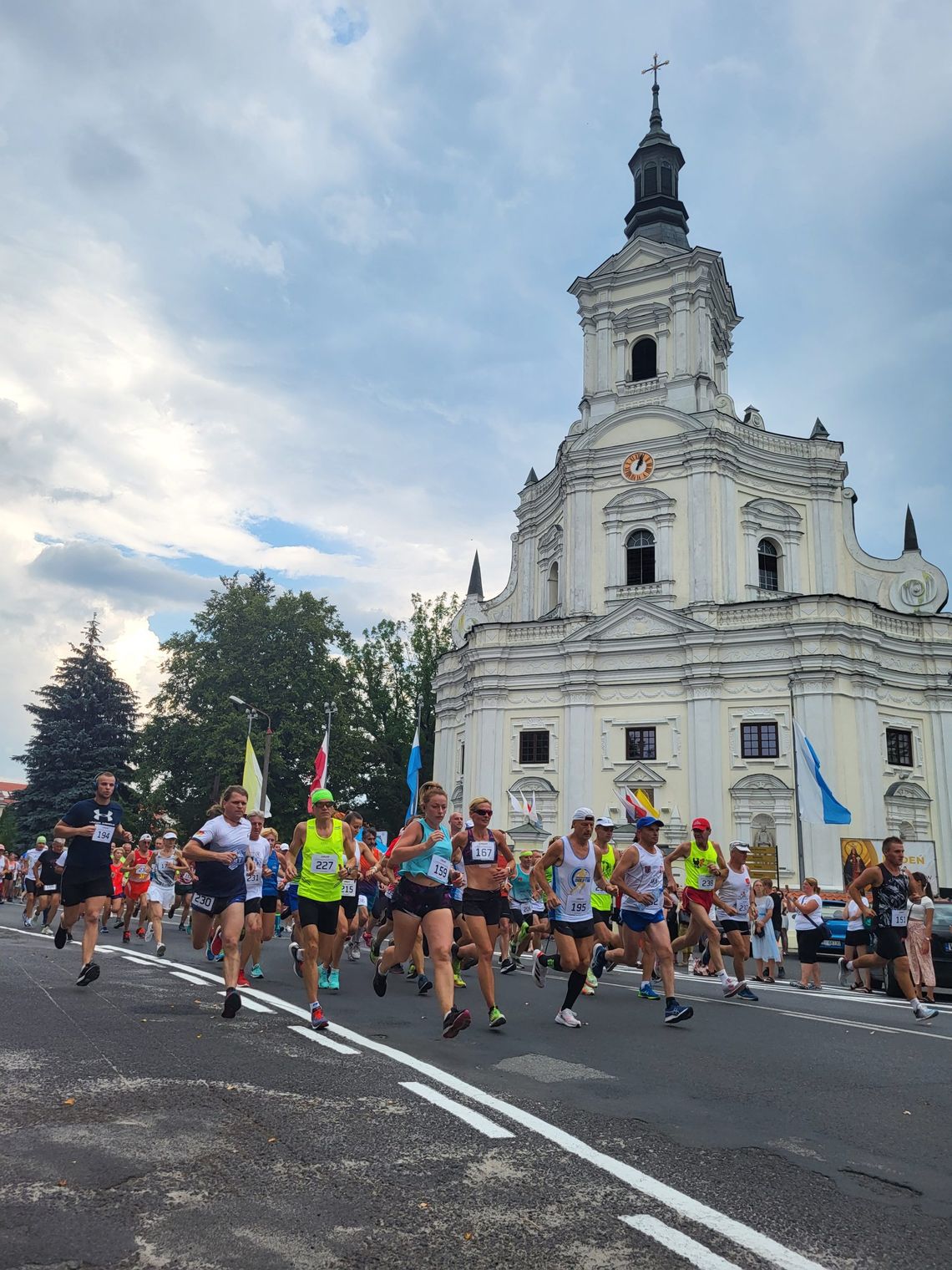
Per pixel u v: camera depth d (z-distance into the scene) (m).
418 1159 5.18
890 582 40.38
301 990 12.35
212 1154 5.12
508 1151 5.39
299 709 48.91
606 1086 7.24
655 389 41.06
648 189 46.41
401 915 9.03
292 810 47.72
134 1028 8.55
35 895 23.08
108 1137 5.31
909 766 36.53
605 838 15.26
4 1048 7.42
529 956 19.98
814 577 39.94
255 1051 7.81
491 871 10.20
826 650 34.62
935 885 31.31
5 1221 4.16
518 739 39.28
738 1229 4.43
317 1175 4.88
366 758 59.16
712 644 36.22
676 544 38.72
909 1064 8.77
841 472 40.78
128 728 57.66
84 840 11.23
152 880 16.38
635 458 40.09
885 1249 4.31
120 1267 3.79
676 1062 8.41
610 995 13.47
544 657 39.31
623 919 11.30
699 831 13.91
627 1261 4.03
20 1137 5.24
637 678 37.47
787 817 34.16
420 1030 9.54
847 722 34.69
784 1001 13.95
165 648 50.47
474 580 48.69
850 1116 6.68
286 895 16.62
